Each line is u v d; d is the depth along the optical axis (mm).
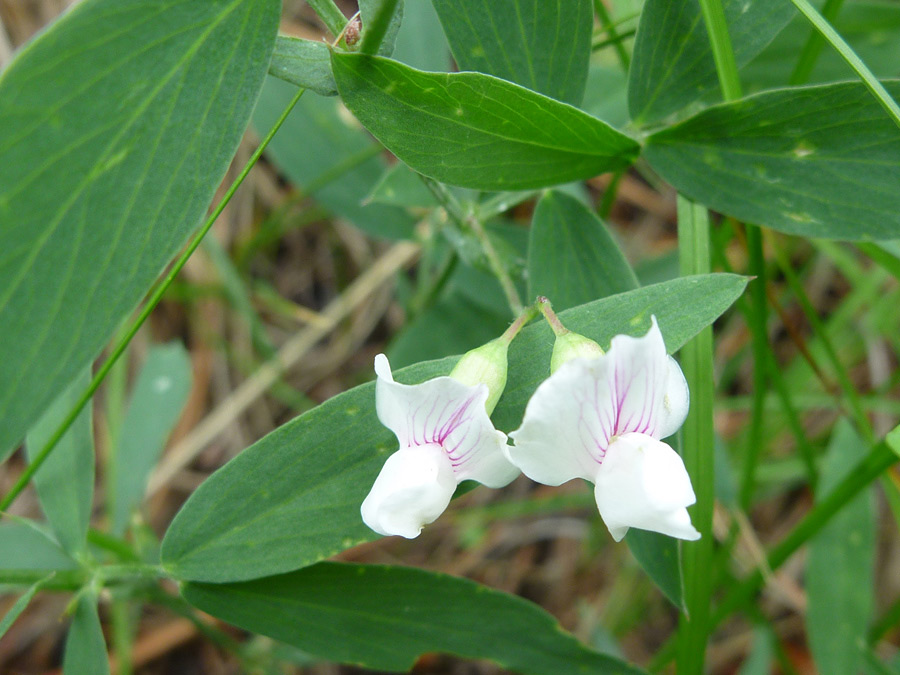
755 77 109
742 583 105
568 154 73
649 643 147
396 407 61
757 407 105
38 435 91
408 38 108
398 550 157
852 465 110
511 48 74
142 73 55
